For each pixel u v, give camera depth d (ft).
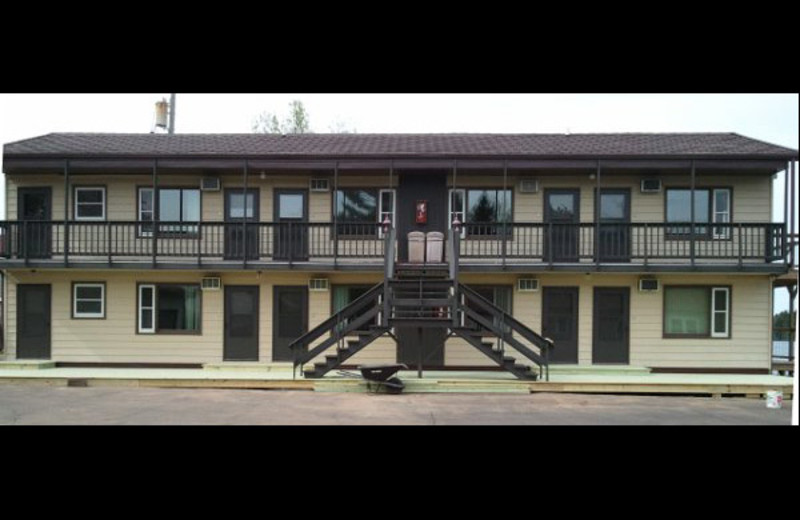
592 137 56.90
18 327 51.13
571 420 32.24
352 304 43.88
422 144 53.93
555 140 55.52
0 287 54.60
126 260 50.26
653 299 50.03
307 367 49.75
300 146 53.31
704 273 47.85
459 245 45.96
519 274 50.11
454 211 50.96
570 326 50.26
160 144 54.03
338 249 50.83
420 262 49.65
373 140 56.44
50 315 51.06
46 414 33.12
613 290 50.31
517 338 50.19
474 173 50.42
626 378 45.47
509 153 48.06
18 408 35.14
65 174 47.96
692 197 46.60
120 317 51.08
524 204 50.96
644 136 57.11
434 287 45.39
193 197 51.57
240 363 49.78
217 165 48.11
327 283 50.49
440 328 50.11
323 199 51.57
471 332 43.14
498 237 50.14
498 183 51.19
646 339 49.96
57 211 51.39
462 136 58.39
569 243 49.11
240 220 51.52
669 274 49.85
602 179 50.72
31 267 48.60
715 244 49.26
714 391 42.75
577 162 47.16
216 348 50.93
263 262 49.01
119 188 51.39
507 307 50.55
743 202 50.01
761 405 38.73
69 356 50.93
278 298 51.06
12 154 47.70
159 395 40.29
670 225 47.14
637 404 38.29
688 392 42.86
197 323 51.08
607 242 48.73
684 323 50.19
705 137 55.98
